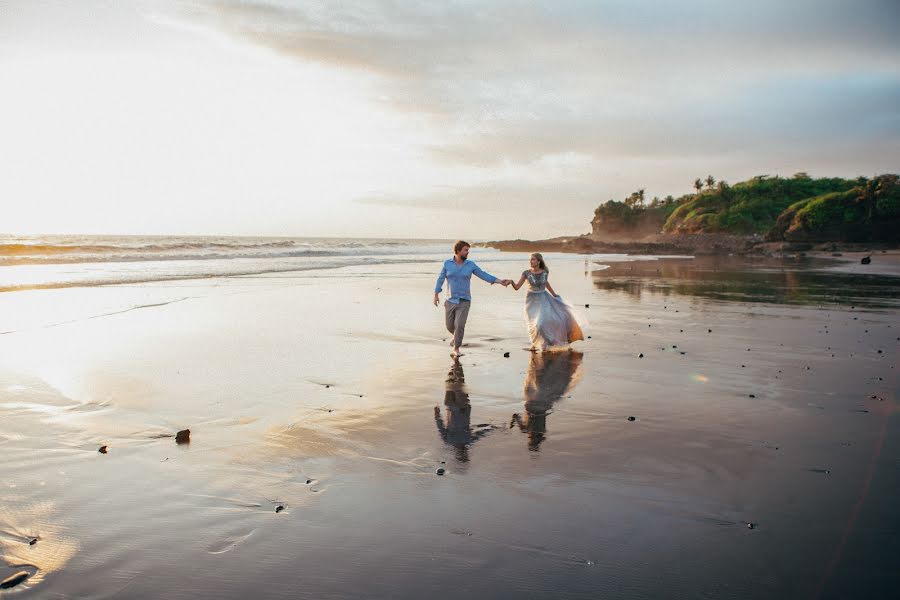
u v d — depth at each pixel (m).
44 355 8.13
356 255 45.81
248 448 4.68
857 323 11.98
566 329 9.32
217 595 2.69
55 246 32.81
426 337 10.36
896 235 85.12
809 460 4.41
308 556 3.04
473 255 59.53
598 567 2.93
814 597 2.64
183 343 9.20
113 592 2.71
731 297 17.56
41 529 3.31
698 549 3.09
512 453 4.61
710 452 4.61
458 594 2.70
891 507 3.57
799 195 142.75
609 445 4.79
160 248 37.81
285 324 11.30
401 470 4.24
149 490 3.85
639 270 34.62
